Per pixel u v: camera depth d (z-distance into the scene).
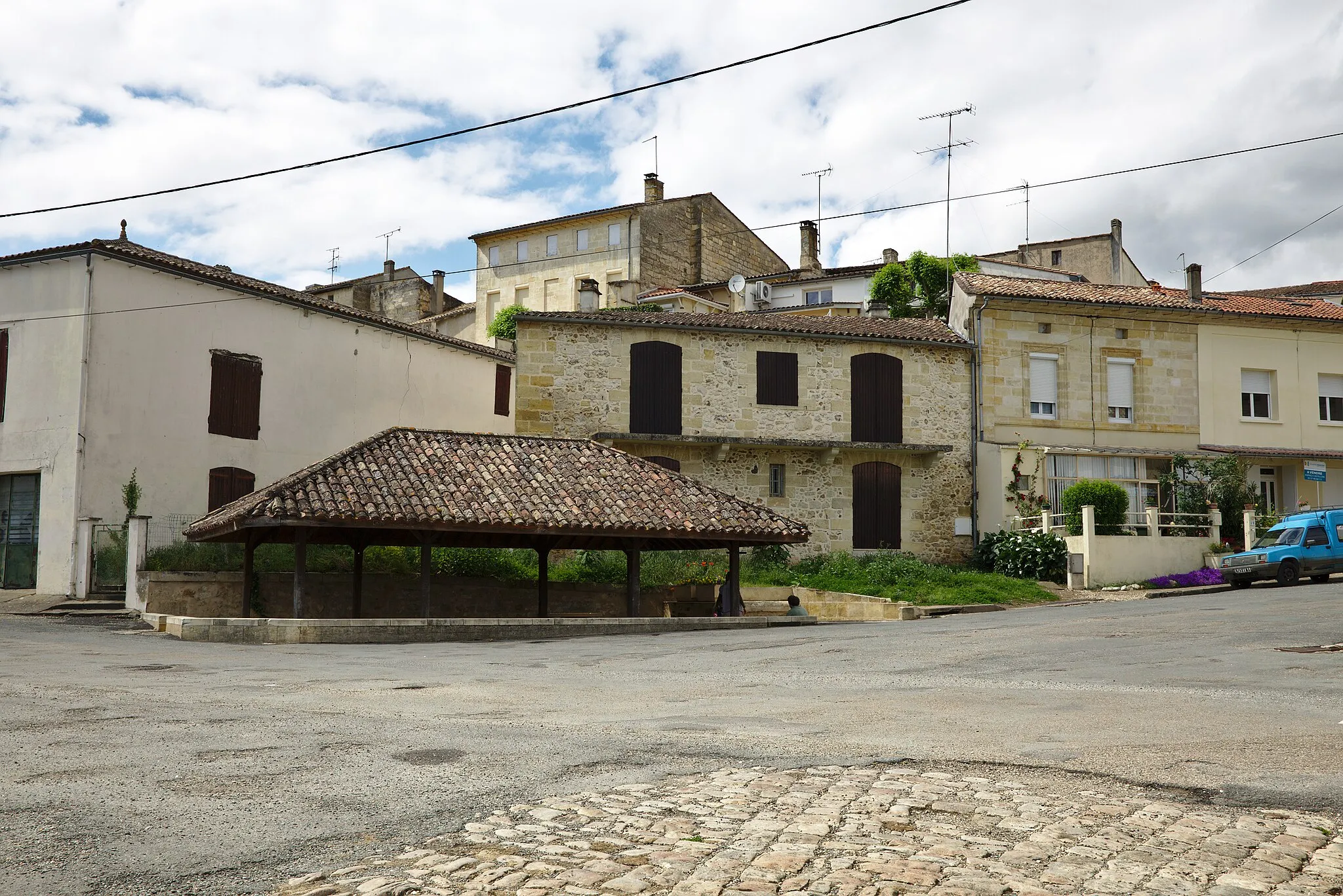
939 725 7.42
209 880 4.07
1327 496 31.08
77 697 9.06
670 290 45.38
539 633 17.55
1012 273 44.81
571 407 26.97
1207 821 4.82
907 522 28.34
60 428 21.86
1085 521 25.23
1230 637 12.71
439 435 20.75
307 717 7.86
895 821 4.85
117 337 22.42
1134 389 30.08
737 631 18.41
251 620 16.09
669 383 27.44
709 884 4.01
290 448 26.78
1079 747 6.51
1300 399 31.31
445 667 12.19
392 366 30.39
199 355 24.34
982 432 28.89
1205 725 7.14
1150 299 30.62
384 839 4.59
